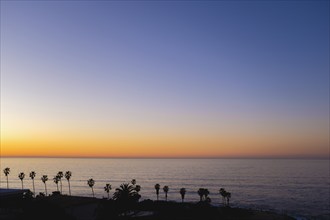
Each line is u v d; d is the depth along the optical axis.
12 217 98.50
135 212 117.25
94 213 100.88
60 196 113.31
